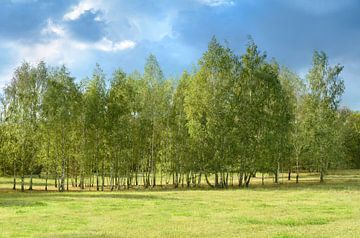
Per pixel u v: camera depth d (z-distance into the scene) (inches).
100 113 2706.7
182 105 2970.0
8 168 2962.6
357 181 3080.7
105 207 1363.2
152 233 841.5
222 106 2709.2
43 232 868.0
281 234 816.9
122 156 2807.6
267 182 3248.0
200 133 2664.9
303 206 1385.3
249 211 1242.0
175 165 2913.4
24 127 2723.9
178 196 1877.5
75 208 1334.9
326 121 3161.9
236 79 2807.6
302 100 3307.1
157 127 3006.9
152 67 2952.8
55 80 2669.8
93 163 2746.1
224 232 853.8
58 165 2731.3
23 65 2822.3
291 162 3395.7
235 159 2721.5
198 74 2748.5
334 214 1162.6
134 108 2849.4
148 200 1638.8
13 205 1432.1
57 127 2628.0
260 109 2822.3
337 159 3198.8
